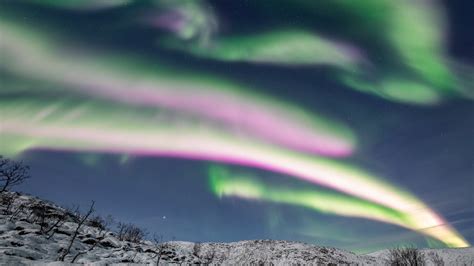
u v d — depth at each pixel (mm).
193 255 44750
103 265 18328
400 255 36281
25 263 15055
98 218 41625
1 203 32906
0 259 14586
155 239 37344
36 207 33531
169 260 32969
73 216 38219
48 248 21812
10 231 23516
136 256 28656
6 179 33406
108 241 31562
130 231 42844
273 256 72188
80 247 25938
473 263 63750
